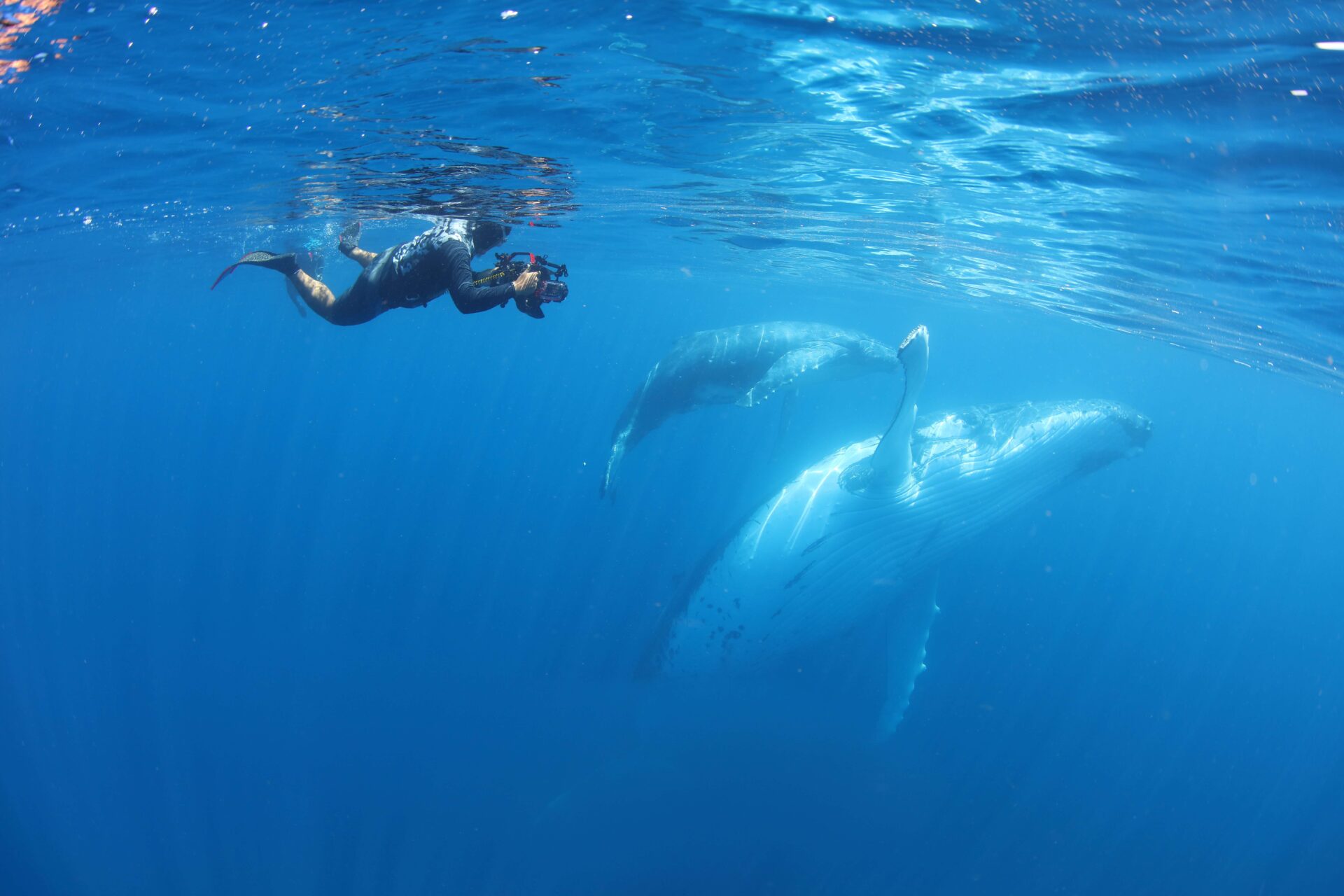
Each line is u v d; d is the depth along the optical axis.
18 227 16.94
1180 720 19.50
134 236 19.70
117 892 13.01
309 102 8.18
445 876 11.98
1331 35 4.90
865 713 15.47
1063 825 13.13
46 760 16.89
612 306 57.62
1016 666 20.95
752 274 29.05
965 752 15.04
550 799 13.38
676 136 9.23
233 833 14.10
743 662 12.77
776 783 12.80
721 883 10.70
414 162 10.91
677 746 13.52
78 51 6.78
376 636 22.59
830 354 13.98
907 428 10.31
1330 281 11.29
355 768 15.48
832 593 12.31
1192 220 9.84
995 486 12.82
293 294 5.40
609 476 14.57
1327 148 6.70
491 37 6.31
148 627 24.69
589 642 20.88
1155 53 5.52
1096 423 13.32
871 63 6.36
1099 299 19.80
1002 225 12.75
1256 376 34.50
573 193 13.22
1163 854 13.00
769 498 12.27
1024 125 7.42
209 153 10.45
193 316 56.16
